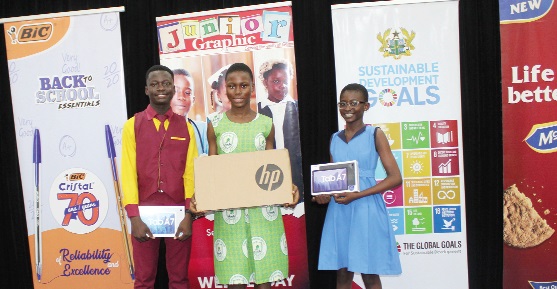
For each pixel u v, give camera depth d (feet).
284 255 9.01
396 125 11.06
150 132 9.37
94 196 11.45
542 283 10.90
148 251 9.44
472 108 11.72
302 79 11.78
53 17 11.39
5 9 12.25
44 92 11.46
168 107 9.54
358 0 11.65
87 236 11.49
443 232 11.05
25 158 11.55
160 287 12.22
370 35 11.05
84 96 11.41
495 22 11.51
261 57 11.07
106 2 12.01
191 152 9.61
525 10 10.69
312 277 12.00
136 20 11.95
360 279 11.16
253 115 9.18
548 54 10.68
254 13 11.05
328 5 11.66
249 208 8.86
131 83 12.01
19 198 12.56
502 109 10.92
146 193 9.34
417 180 11.06
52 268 11.57
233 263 8.78
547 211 10.82
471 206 11.81
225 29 11.10
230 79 8.95
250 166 8.80
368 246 9.09
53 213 11.54
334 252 9.33
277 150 8.82
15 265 12.63
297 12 11.74
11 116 12.44
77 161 11.46
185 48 11.19
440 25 10.93
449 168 11.01
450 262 11.06
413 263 11.12
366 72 11.06
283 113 11.07
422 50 10.98
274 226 8.93
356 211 9.19
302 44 11.73
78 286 11.55
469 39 11.62
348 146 9.43
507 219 10.96
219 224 8.98
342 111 9.42
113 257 11.44
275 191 8.75
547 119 10.74
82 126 11.43
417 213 11.08
